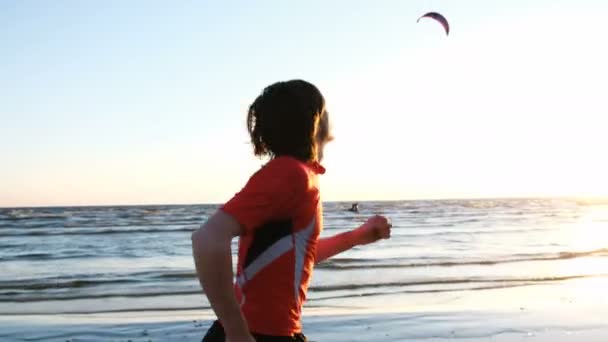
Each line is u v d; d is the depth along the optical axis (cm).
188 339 836
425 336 818
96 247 2975
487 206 11988
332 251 252
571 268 1942
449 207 11319
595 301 1228
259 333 213
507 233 3791
